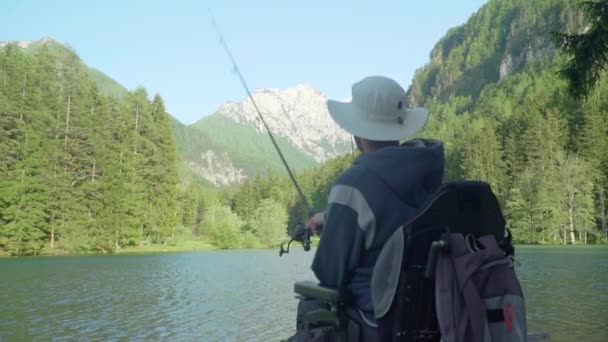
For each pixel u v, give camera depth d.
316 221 2.43
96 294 18.72
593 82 7.45
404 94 2.41
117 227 64.19
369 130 2.33
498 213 2.09
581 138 84.56
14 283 23.25
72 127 63.50
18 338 10.98
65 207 59.88
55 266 35.81
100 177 64.56
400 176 2.09
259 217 88.88
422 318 1.96
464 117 158.88
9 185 55.91
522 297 1.95
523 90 162.50
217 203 114.50
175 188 77.00
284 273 28.47
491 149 93.12
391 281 1.97
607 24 7.02
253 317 13.25
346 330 2.11
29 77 62.06
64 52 67.75
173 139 77.56
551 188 79.00
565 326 10.61
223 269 31.75
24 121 60.00
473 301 1.87
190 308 14.88
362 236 2.07
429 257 1.92
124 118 73.81
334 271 2.10
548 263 32.09
